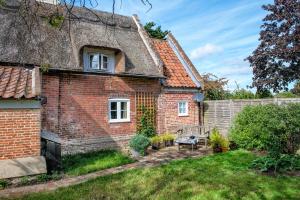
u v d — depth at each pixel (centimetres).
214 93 2741
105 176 994
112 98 1591
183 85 1909
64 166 1144
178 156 1365
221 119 1861
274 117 1216
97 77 1530
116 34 1750
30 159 973
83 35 1490
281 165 1037
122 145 1616
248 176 955
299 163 1059
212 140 1487
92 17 1672
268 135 1205
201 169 1061
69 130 1417
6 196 809
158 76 1727
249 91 2597
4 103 944
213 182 895
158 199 762
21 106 972
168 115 1845
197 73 2014
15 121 962
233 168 1066
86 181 939
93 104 1512
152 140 1587
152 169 1078
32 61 1275
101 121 1540
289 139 1250
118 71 1583
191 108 1967
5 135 943
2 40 1298
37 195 805
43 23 1472
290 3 1936
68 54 1450
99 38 1523
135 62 1692
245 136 1422
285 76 1983
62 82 1405
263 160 1074
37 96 973
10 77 1083
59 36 1489
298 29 1848
